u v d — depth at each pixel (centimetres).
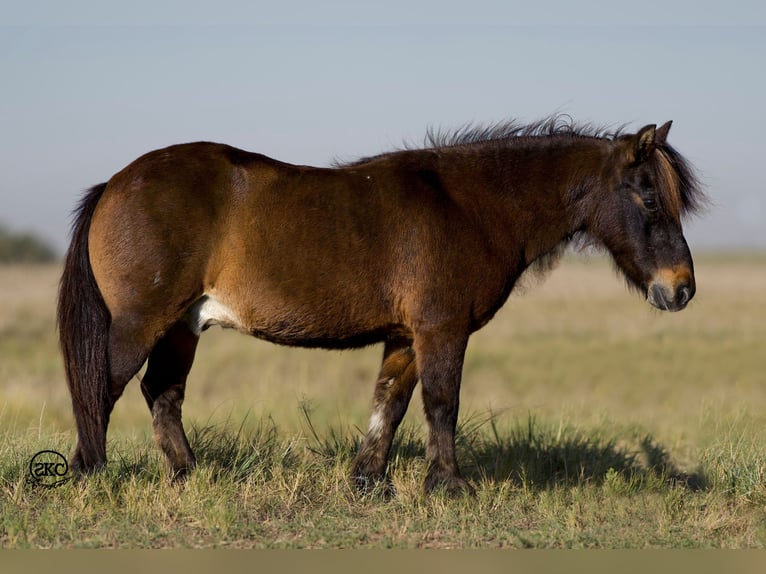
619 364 3409
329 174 1260
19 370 2984
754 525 1237
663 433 1936
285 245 1212
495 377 3119
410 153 1323
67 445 1424
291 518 1204
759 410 2205
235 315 1236
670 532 1197
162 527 1131
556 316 5222
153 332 1194
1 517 1127
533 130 1385
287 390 2639
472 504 1260
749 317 5166
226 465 1379
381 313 1263
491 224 1295
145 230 1173
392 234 1245
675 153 1320
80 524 1125
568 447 1608
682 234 1317
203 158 1220
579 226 1362
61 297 1202
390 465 1395
